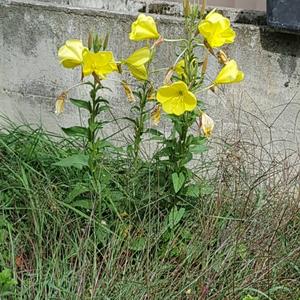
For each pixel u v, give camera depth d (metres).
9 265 1.02
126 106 1.32
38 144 1.25
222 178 1.17
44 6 1.31
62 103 1.06
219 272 1.02
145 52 1.05
